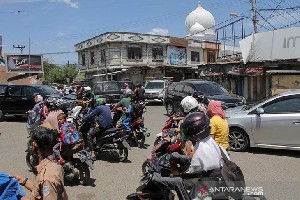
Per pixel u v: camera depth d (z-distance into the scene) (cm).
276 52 1705
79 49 4462
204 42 4447
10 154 918
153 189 408
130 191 603
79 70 4600
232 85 2439
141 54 3906
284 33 1670
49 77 6250
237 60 2400
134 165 775
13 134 1252
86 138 834
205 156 305
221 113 534
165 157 440
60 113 681
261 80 2153
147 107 2262
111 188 621
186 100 596
